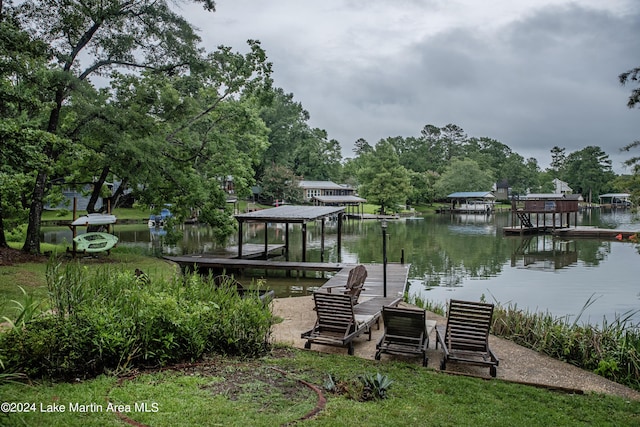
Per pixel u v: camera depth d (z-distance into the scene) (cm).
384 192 6794
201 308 727
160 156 2047
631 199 1709
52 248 2172
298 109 7944
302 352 808
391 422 516
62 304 659
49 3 1630
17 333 568
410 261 2514
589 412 600
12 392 507
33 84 1569
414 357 845
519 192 10725
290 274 2061
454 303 793
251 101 2302
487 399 624
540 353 905
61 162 1900
